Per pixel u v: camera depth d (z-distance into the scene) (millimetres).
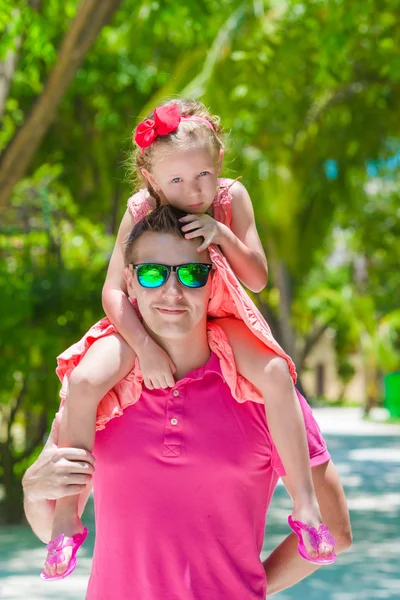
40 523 3424
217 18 14789
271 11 14727
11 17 11250
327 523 3500
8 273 13773
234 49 14797
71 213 17875
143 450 3242
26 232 15422
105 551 3322
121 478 3264
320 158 21594
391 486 18266
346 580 9742
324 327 47125
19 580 9578
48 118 12062
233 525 3250
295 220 21516
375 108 19766
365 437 31562
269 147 19484
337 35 13672
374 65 16844
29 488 3246
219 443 3234
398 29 15688
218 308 3422
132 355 3344
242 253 3402
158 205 3512
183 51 17703
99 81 18422
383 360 43812
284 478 3324
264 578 3334
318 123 19938
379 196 32719
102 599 3316
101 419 3291
